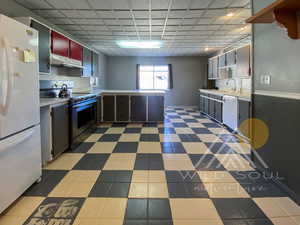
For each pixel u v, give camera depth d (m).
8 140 1.81
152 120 5.86
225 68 6.24
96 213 1.86
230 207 1.96
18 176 1.98
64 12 3.83
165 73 9.61
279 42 2.24
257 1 2.58
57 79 4.56
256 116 2.76
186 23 4.50
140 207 1.96
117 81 9.61
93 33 5.35
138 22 4.44
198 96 9.58
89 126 4.62
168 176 2.60
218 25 4.66
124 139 4.26
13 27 1.86
